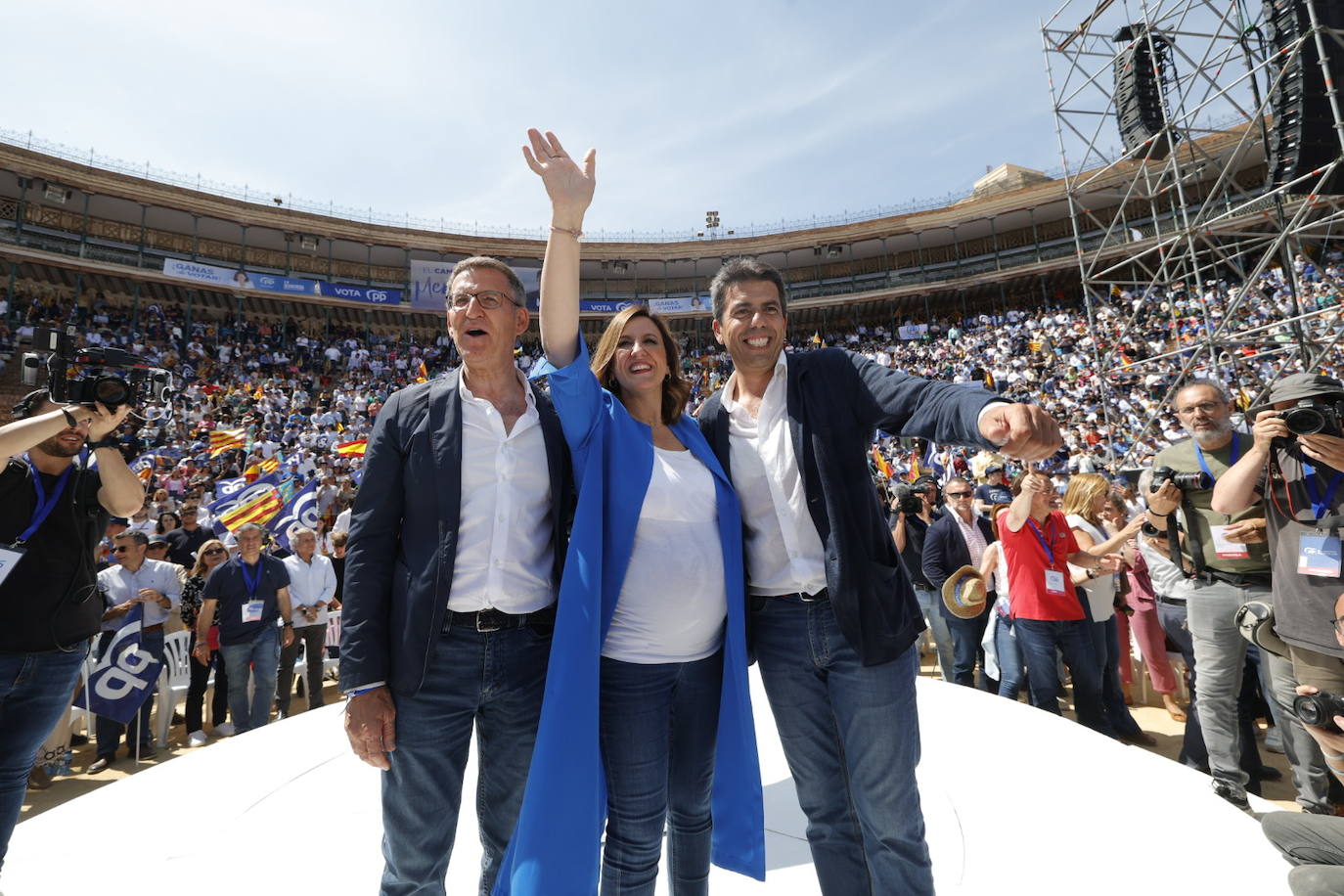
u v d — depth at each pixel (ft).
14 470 8.45
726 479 6.68
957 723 12.01
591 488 6.37
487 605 6.21
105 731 17.92
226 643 18.92
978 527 20.29
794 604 6.36
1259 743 15.78
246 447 56.44
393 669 5.95
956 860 7.84
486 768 6.59
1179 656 20.94
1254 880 6.97
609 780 6.16
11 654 8.18
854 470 6.19
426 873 6.09
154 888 7.60
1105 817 8.45
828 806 6.32
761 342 6.66
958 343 91.20
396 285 104.27
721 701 6.59
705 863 6.40
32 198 80.64
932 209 102.94
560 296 6.24
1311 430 8.61
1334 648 8.78
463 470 6.38
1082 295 94.63
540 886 5.39
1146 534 14.43
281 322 98.02
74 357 8.58
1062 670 22.44
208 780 10.48
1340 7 22.09
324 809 9.53
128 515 9.09
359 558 6.13
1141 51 30.94
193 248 89.40
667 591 6.26
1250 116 26.66
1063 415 63.16
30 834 8.79
